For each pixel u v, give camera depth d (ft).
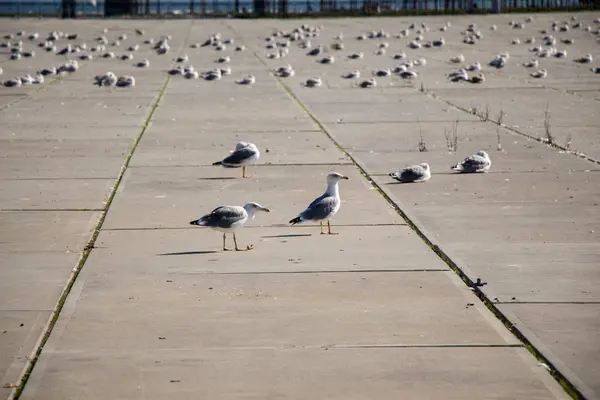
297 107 97.81
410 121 86.33
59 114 93.15
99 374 28.50
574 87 114.52
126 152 70.13
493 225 47.09
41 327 32.68
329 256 41.52
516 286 36.91
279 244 43.73
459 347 30.58
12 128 83.30
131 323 32.94
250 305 34.81
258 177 60.03
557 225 46.98
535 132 78.69
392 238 44.83
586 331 31.89
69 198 54.08
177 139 76.54
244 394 26.99
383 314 33.76
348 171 62.08
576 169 61.82
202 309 34.40
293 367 28.96
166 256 41.65
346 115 90.94
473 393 27.02
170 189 56.49
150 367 29.01
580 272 38.75
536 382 27.78
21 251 42.68
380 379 27.99
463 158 66.49
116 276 38.63
